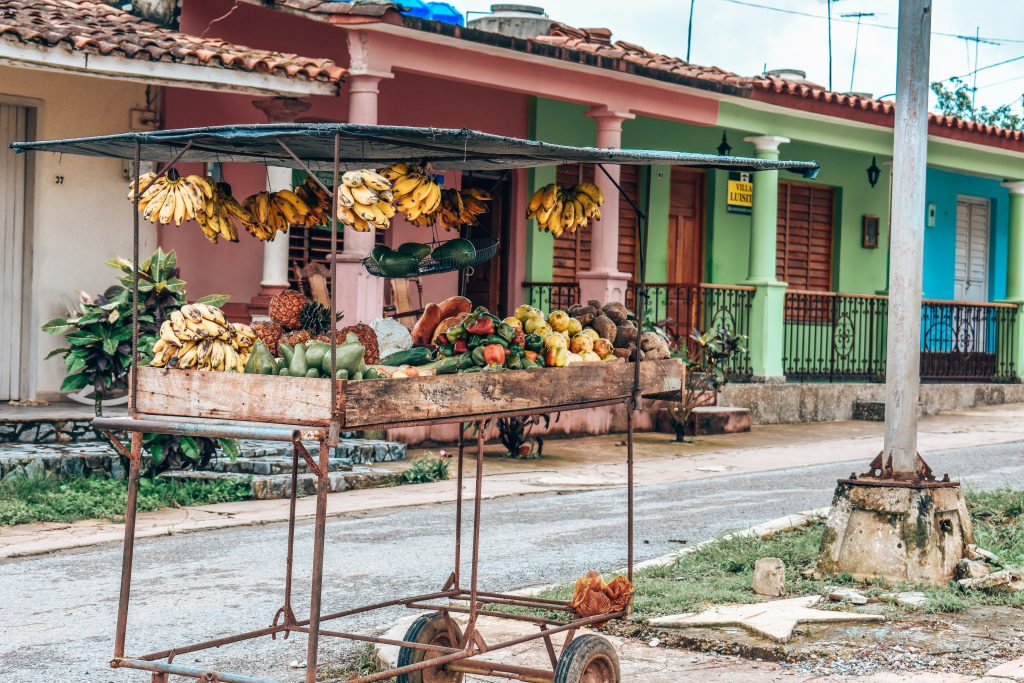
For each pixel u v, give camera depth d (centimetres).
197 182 522
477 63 1485
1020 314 2216
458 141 462
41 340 1329
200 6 1455
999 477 1252
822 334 2106
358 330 548
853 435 1714
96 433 1233
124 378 1129
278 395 438
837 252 2180
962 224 2438
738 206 2050
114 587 779
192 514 1035
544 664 594
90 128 1354
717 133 2023
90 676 589
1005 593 696
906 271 750
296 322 571
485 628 655
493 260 1795
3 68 1285
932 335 2116
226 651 633
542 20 1903
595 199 617
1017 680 544
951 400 2052
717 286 1806
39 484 1051
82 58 1158
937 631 626
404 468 1261
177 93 1418
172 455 1093
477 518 500
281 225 582
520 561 859
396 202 514
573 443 1554
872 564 727
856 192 2200
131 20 1330
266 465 1177
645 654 605
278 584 787
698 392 1625
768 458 1466
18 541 914
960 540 740
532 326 553
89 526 977
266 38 1514
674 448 1541
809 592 711
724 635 618
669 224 1986
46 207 1328
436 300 1717
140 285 1114
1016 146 2178
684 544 921
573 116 1834
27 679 585
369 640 523
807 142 1966
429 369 514
